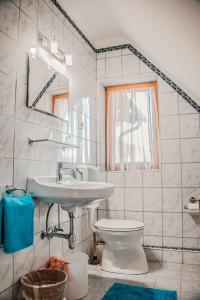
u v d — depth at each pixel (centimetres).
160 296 189
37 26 195
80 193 156
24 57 177
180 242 269
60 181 197
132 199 290
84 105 279
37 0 196
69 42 249
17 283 162
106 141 324
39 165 190
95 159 304
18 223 144
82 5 239
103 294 196
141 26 196
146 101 304
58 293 152
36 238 184
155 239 277
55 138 214
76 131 255
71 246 188
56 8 226
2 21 158
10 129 161
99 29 283
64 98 231
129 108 309
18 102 169
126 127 308
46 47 205
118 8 204
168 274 235
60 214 217
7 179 157
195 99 274
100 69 317
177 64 213
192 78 215
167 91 286
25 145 175
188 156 274
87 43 295
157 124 296
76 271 189
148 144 297
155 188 282
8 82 161
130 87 321
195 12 108
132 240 235
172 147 280
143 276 231
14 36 168
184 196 272
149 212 282
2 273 149
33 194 172
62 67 231
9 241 138
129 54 307
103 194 166
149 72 296
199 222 264
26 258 171
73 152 247
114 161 310
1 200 141
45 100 199
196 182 270
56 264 187
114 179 299
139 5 154
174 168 278
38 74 191
